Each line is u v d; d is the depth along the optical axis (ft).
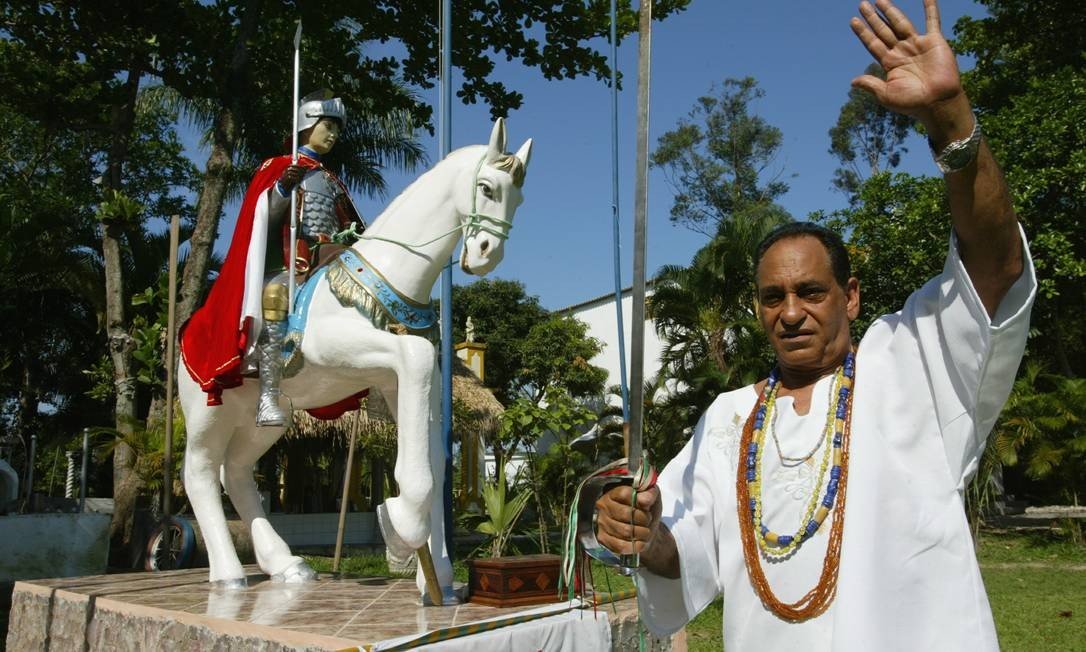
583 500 5.59
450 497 15.29
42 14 34.50
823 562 5.47
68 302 63.36
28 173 69.00
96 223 61.05
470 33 32.94
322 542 51.80
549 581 13.09
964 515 5.27
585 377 80.33
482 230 13.19
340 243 14.83
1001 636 22.62
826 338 6.11
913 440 5.50
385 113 36.65
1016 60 59.72
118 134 38.32
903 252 50.19
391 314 13.76
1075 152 46.09
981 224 4.77
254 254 14.17
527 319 92.84
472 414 52.16
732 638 5.90
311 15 33.63
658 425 53.83
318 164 15.76
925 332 5.53
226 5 35.35
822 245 6.21
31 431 68.74
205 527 16.06
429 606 12.85
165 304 32.09
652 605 6.22
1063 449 47.50
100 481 68.18
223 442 16.30
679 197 107.86
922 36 4.82
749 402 6.50
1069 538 46.39
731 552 6.02
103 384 40.68
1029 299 4.91
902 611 5.10
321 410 16.22
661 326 58.34
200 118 56.44
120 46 36.63
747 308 56.44
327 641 10.12
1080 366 76.07
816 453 5.79
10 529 29.09
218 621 11.77
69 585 16.53
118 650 13.75
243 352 14.06
